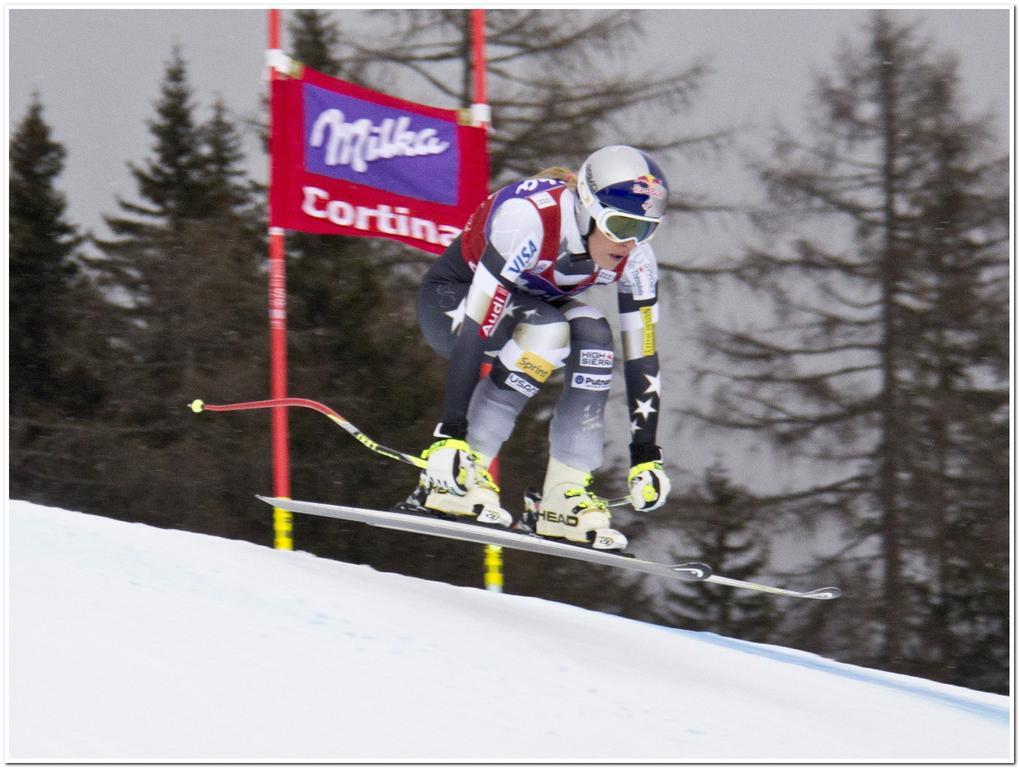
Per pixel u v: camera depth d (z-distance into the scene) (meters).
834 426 49.69
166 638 10.14
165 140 73.12
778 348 50.03
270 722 8.79
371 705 9.54
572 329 14.05
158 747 8.03
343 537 48.94
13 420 59.78
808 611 50.00
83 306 65.69
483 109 22.14
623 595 50.28
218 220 61.53
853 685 14.95
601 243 13.22
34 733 7.89
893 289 50.38
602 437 14.23
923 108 50.53
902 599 49.16
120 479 54.41
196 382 53.78
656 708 11.12
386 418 49.34
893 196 50.81
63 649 9.34
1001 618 48.84
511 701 10.41
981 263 50.72
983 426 49.16
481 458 13.99
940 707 14.77
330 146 20.30
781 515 50.06
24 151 73.06
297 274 51.94
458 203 21.80
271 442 50.28
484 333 13.37
